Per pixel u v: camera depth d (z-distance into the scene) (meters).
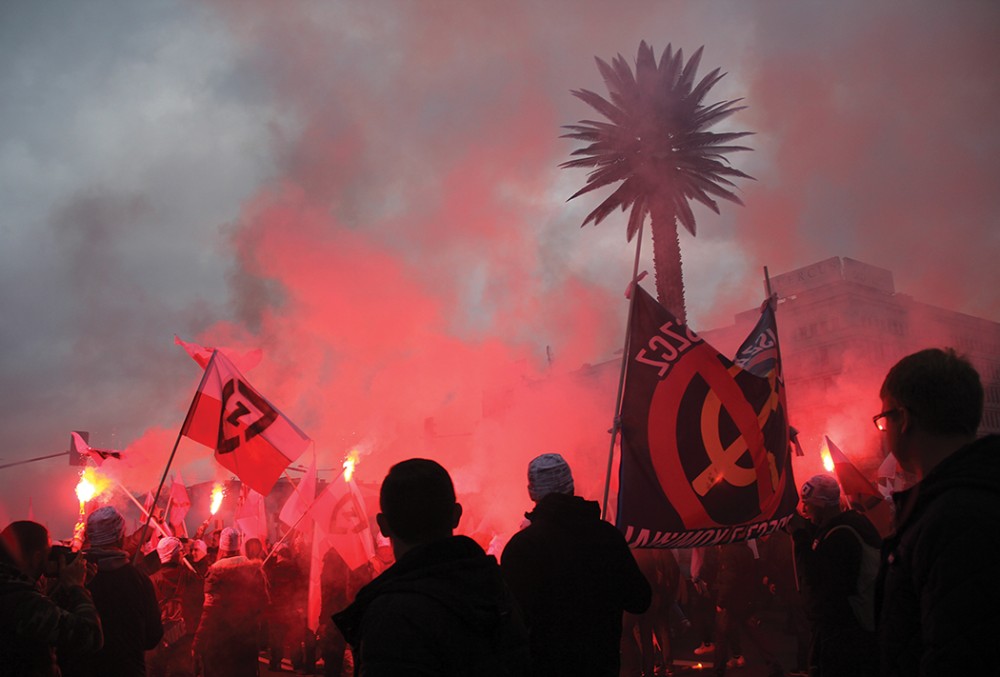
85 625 3.55
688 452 4.73
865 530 3.92
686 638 11.50
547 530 3.20
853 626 3.82
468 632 2.01
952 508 1.70
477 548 2.20
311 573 9.29
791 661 8.97
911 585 1.81
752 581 7.80
